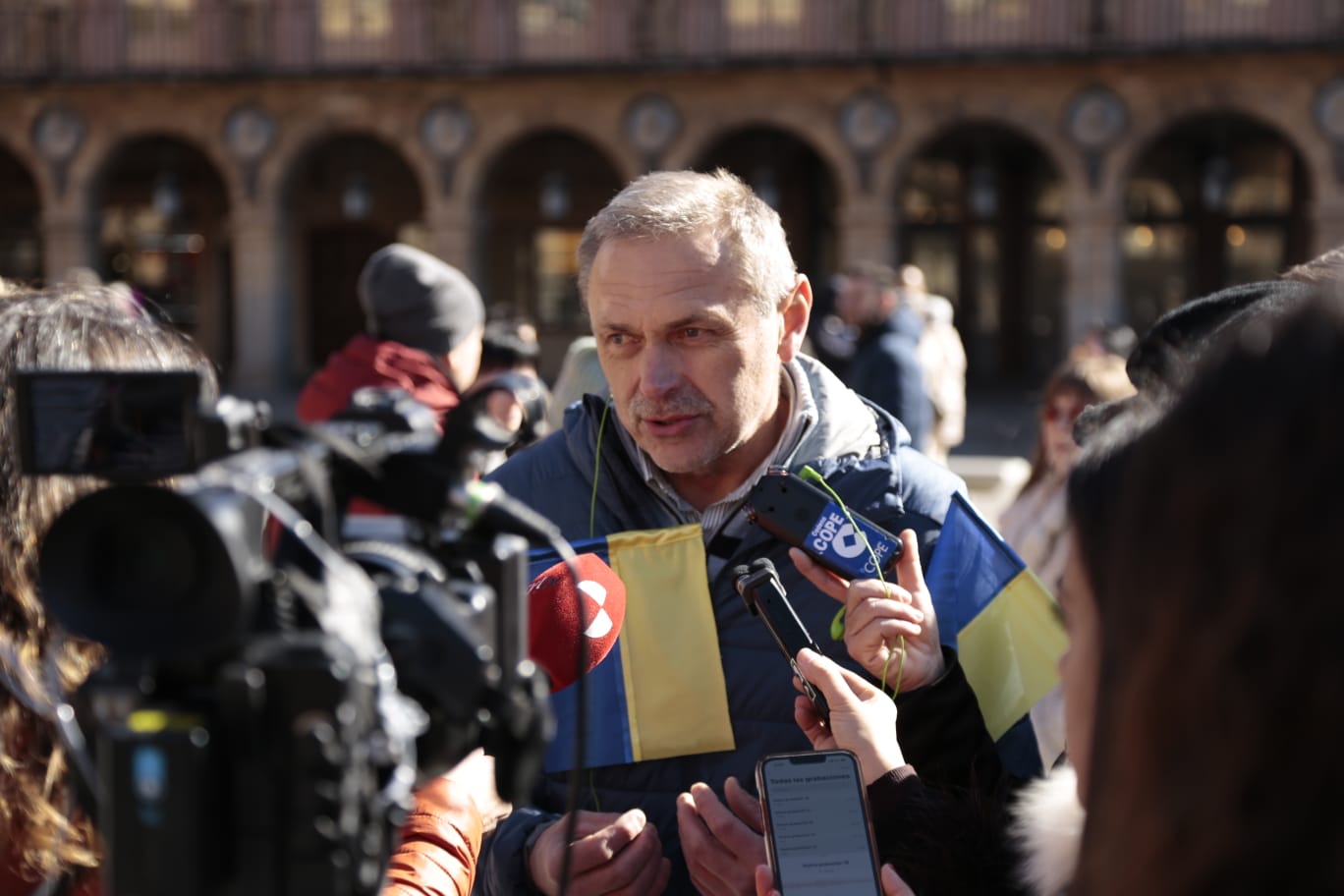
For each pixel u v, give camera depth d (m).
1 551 1.59
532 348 5.69
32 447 1.25
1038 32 26.20
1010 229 30.41
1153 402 1.02
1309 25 25.08
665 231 2.33
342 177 31.42
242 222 28.58
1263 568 0.82
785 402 2.56
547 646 2.29
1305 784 0.81
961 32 26.59
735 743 2.42
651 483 2.55
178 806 1.09
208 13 28.33
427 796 1.89
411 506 1.39
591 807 2.45
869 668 2.16
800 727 2.42
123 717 1.14
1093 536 1.00
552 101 27.77
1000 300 30.55
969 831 1.95
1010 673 2.38
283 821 1.13
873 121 26.81
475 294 4.98
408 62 27.98
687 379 2.34
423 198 31.39
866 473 2.48
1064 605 1.15
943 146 30.36
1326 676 0.80
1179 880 0.85
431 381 4.67
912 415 7.77
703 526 2.53
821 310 11.49
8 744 1.57
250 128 28.38
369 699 1.19
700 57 27.27
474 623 1.34
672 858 2.42
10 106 28.80
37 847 1.57
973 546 2.46
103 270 31.89
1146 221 29.86
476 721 1.34
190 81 28.08
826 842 1.86
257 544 1.15
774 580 2.22
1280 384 0.85
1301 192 28.94
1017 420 24.20
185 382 1.23
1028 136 26.53
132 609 1.12
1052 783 1.54
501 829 2.39
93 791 1.36
